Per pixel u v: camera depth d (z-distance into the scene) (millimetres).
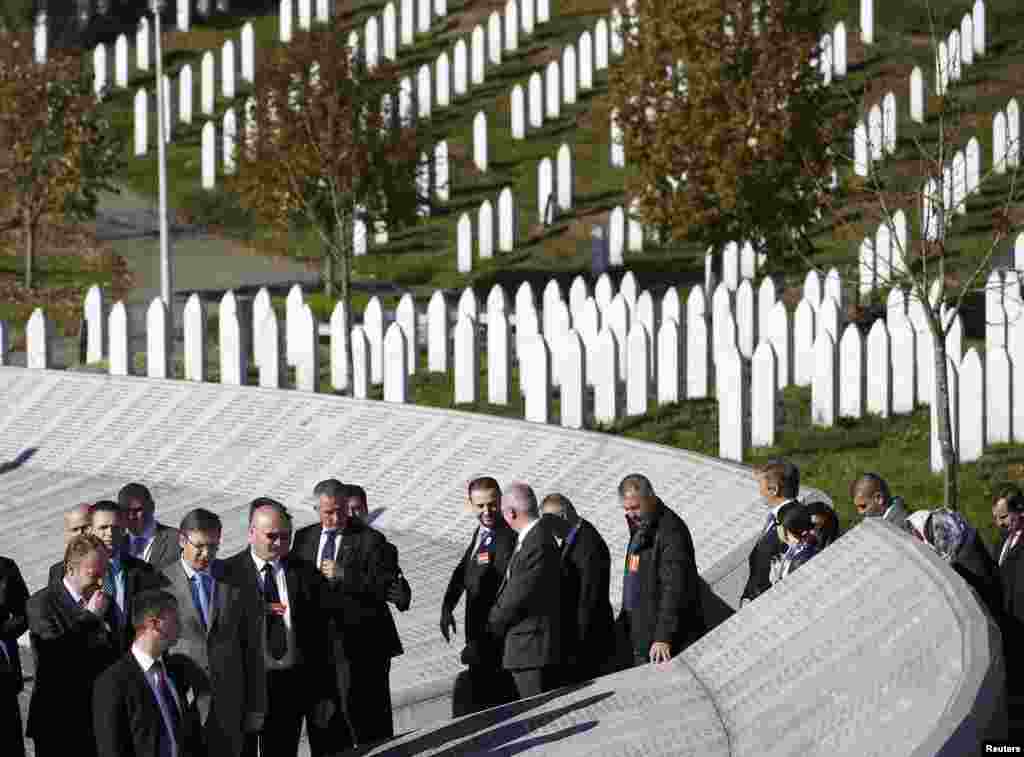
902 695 13781
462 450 31578
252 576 16547
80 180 52406
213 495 32281
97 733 13953
